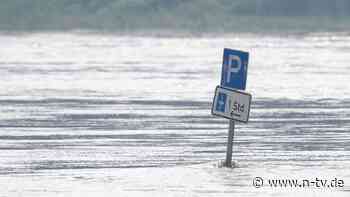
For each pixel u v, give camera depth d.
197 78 115.69
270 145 53.50
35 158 48.25
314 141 55.38
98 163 46.22
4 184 39.16
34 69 136.00
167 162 46.41
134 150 51.53
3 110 76.12
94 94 91.94
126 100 85.19
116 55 185.00
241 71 42.75
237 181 39.16
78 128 63.31
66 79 113.25
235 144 54.06
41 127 64.00
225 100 42.94
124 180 39.78
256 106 78.88
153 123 66.38
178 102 83.25
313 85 102.88
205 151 50.97
